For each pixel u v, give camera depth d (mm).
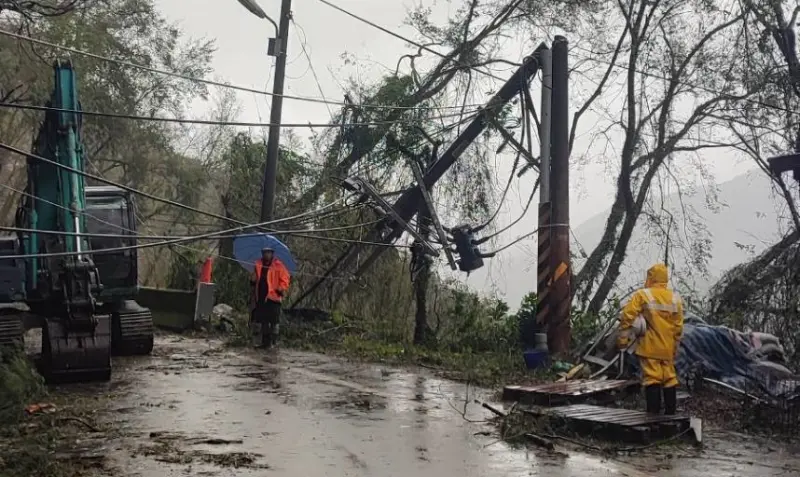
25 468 7117
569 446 8383
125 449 7941
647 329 9352
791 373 11594
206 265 20594
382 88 21344
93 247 15594
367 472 7188
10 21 21531
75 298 12102
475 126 18172
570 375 12289
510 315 18375
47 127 13000
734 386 11234
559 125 15164
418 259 18312
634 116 22703
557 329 14789
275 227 20797
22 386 10109
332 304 22438
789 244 18203
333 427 9125
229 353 16406
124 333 15531
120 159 31859
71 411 9836
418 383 12656
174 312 21094
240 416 9680
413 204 18656
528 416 9133
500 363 14844
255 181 24203
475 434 8883
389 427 9180
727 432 9367
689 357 11773
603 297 22391
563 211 15039
